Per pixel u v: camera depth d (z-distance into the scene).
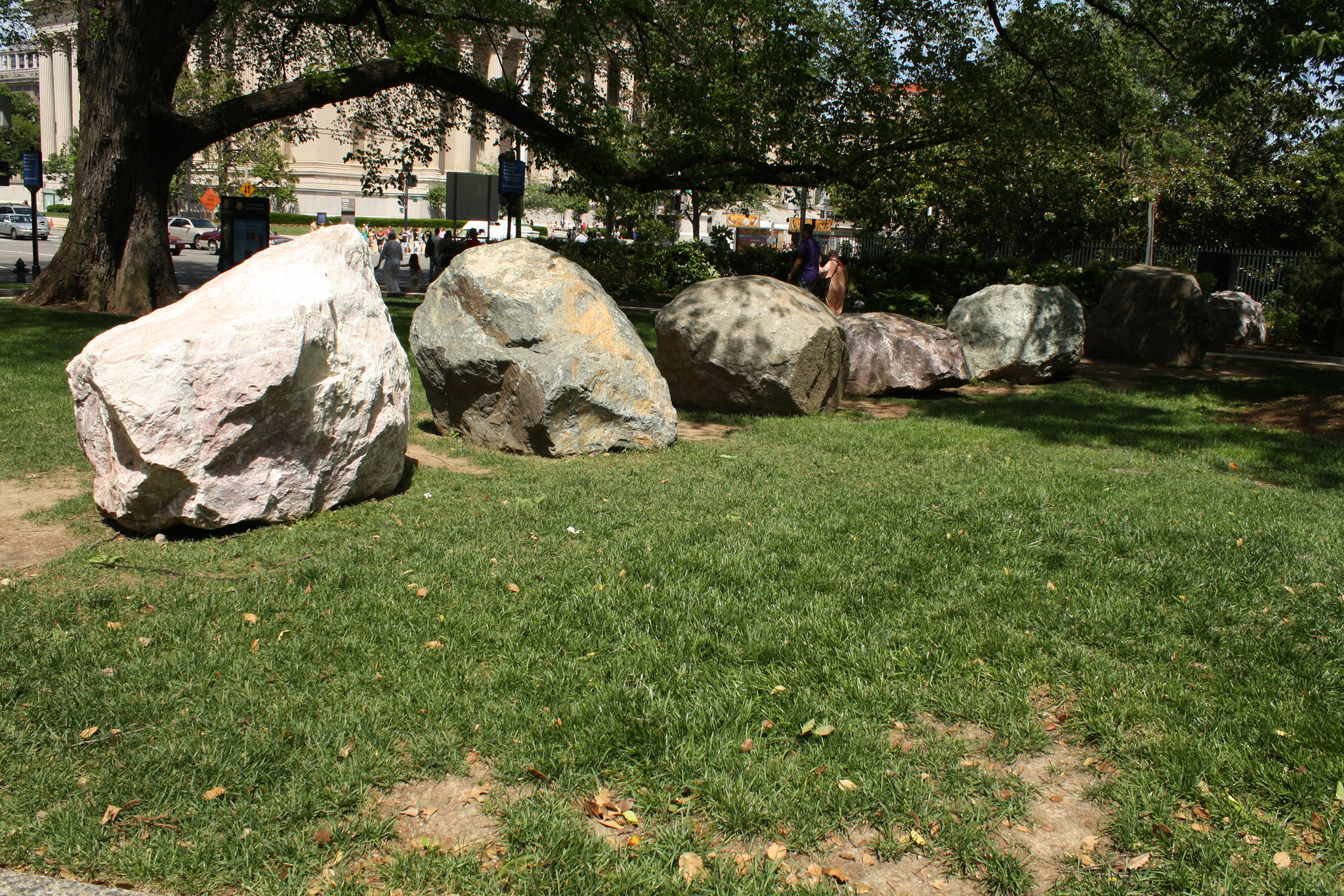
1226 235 31.22
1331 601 4.80
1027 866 2.83
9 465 6.87
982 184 24.48
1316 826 2.97
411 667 3.89
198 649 4.02
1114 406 12.09
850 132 18.52
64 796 3.01
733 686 3.77
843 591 4.82
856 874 2.79
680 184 19.75
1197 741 3.40
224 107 17.53
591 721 3.50
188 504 5.41
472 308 8.26
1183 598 4.86
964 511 6.48
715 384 10.51
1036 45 19.09
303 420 5.77
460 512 6.25
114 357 5.15
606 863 2.78
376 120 22.88
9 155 81.19
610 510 6.32
